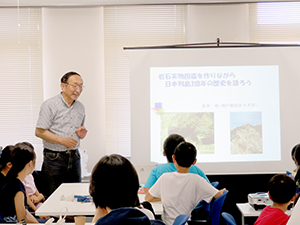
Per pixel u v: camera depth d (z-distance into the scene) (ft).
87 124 16.46
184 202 8.55
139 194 9.68
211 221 8.79
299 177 8.49
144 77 14.78
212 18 16.28
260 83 14.60
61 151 11.51
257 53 14.58
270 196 7.33
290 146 14.53
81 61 16.35
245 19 16.28
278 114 14.58
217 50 14.67
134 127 14.78
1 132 16.63
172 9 16.60
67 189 10.03
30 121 16.61
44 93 16.42
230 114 14.65
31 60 16.48
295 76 14.52
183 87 14.75
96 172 3.94
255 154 14.60
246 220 13.73
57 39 16.30
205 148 14.67
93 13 16.34
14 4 15.76
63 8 16.28
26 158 8.15
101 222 3.41
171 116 14.79
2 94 16.53
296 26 16.61
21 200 7.92
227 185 15.98
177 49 14.75
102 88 16.49
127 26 16.69
